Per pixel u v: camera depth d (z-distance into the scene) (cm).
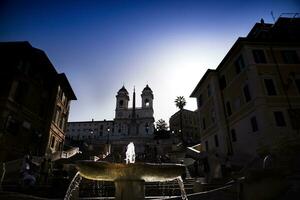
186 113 9700
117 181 603
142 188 597
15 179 1454
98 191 1225
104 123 10238
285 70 2253
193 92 3797
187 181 1502
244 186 620
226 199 725
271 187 589
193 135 9300
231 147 2597
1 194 744
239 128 2428
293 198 546
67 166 1948
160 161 2833
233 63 2622
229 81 2731
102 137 9431
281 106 2050
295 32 2555
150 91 10681
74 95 3597
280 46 2391
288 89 2147
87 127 10288
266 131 1911
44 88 2817
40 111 2700
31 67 2469
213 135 3003
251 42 2352
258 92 2092
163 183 1383
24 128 2288
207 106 3269
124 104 10388
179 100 6762
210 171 1677
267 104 2042
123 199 573
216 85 2988
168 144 5725
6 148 1958
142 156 3500
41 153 2544
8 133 2016
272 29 2667
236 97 2533
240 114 2414
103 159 2772
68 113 3566
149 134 8969
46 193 1161
